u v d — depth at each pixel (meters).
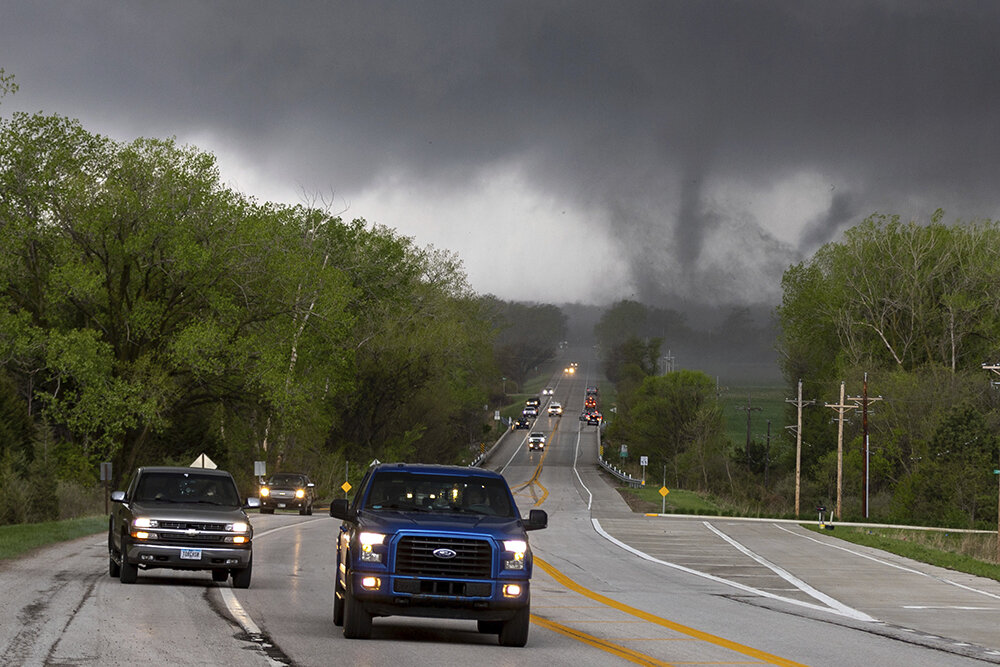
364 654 31.95
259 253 160.25
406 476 39.34
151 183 151.75
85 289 138.25
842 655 38.41
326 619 41.41
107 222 148.25
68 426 138.50
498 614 35.44
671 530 149.75
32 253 147.38
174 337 150.88
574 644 37.81
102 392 136.62
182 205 151.75
